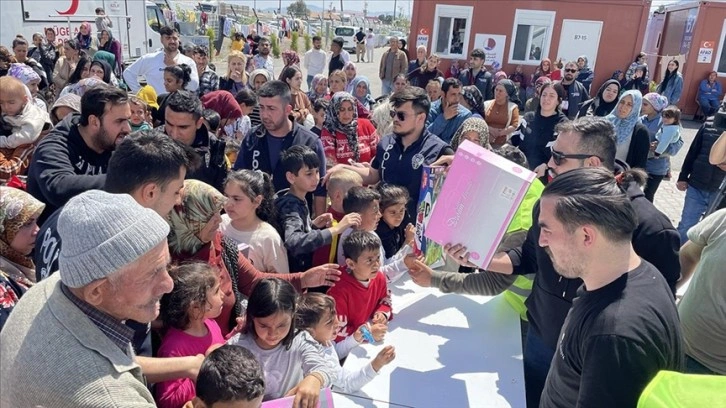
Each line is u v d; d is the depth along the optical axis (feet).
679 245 6.36
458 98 17.38
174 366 5.23
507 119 21.12
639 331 4.06
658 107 18.94
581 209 4.32
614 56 47.06
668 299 4.37
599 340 4.16
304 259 8.77
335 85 22.09
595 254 4.43
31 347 3.87
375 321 6.98
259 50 34.71
